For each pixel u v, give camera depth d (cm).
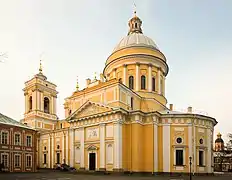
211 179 3662
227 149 10369
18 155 5141
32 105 7431
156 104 5347
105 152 4528
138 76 5425
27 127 5475
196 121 4738
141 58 5491
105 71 6116
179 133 4644
